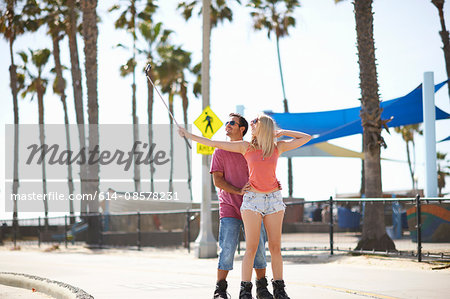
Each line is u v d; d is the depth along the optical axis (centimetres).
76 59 3919
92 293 815
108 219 2627
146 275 1111
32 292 942
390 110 2242
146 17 4941
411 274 1058
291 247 1777
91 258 1806
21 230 3166
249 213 607
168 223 2848
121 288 879
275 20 5344
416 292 785
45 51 5591
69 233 2953
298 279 973
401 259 1335
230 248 632
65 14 4494
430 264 1238
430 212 1501
